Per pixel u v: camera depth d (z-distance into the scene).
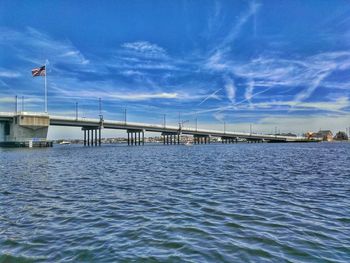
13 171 29.83
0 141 120.12
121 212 12.77
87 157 55.56
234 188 18.78
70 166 35.69
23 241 9.26
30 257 8.02
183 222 11.17
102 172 28.69
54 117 122.94
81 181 22.33
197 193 17.08
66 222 11.33
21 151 88.19
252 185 20.02
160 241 9.12
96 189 18.66
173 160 45.97
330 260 7.65
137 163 40.22
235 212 12.61
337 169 30.59
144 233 9.91
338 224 10.82
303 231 9.99
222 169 30.94
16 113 114.44
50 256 8.07
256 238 9.31
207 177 24.34
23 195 16.70
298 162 40.22
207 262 7.55
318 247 8.54
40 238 9.52
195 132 190.12
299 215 12.10
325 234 9.68
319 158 48.56
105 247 8.67
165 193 17.12
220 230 10.16
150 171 29.42
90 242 9.11
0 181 22.38
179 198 15.66
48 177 24.80
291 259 7.71
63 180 22.89
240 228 10.36
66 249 8.56
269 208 13.30
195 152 76.19
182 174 26.66
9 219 11.77
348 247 8.54
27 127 115.19
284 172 27.91
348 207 13.51
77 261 7.71
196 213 12.49
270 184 20.47
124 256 8.00
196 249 8.44
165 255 8.03
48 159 49.75
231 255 7.98
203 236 9.55
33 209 13.38
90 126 144.62
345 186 19.58
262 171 28.83
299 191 17.67
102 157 55.47
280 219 11.52
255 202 14.58
